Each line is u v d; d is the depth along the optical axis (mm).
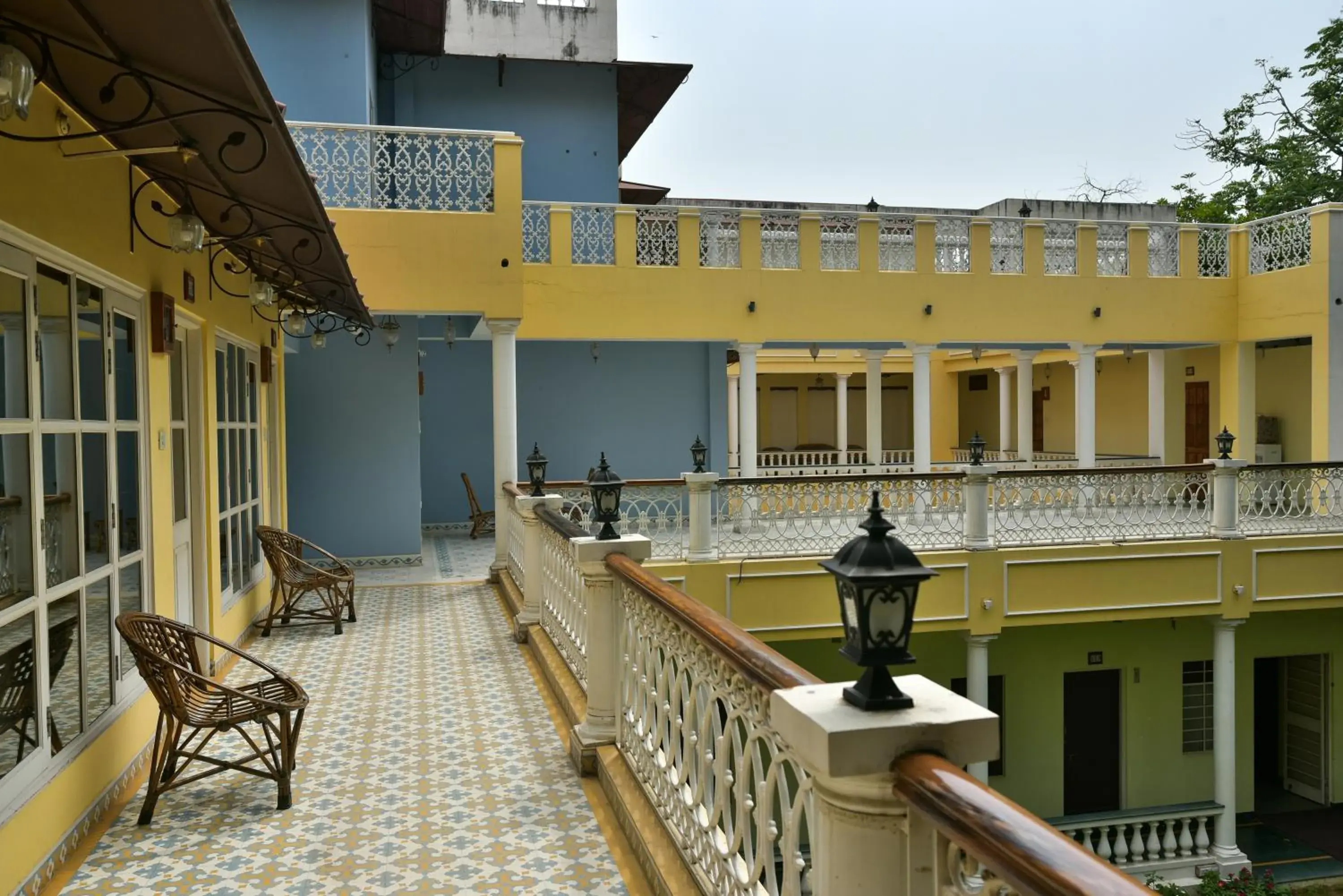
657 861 3328
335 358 11883
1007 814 1382
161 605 5137
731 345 15859
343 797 4316
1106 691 12859
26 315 3447
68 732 3807
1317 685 13344
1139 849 11039
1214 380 17609
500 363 10227
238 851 3754
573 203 12875
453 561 12328
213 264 6156
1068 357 18906
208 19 2484
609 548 4562
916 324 13758
